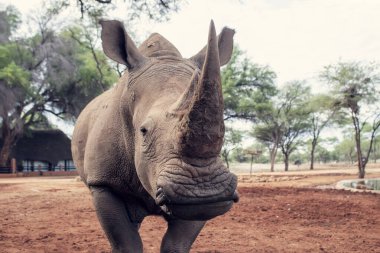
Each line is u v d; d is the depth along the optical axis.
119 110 4.80
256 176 32.97
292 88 55.28
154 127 3.63
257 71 53.09
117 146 4.75
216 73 3.01
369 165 74.69
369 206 13.14
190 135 3.11
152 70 4.35
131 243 4.84
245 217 11.04
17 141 52.91
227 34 4.90
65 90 50.72
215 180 3.22
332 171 47.34
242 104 52.56
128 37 4.55
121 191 4.83
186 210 3.27
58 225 9.77
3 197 15.91
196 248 7.55
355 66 35.03
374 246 7.72
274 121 54.62
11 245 7.61
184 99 3.45
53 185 23.09
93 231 9.03
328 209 12.46
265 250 7.39
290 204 13.53
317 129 59.62
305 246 7.72
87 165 5.08
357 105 34.41
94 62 47.12
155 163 3.54
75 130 6.38
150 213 4.91
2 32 47.31
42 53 47.03
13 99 44.00
